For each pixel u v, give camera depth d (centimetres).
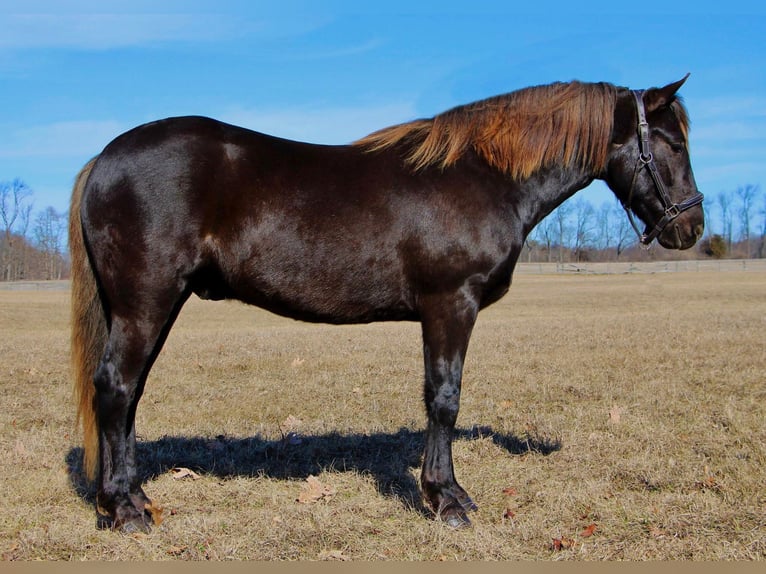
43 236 6669
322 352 1113
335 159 402
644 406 681
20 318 2161
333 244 383
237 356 1065
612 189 455
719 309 2027
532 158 413
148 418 648
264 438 579
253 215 377
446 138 410
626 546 360
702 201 434
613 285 3762
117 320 371
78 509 414
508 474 479
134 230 365
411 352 1111
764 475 455
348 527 385
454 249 389
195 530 377
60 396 755
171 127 381
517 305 2414
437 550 357
